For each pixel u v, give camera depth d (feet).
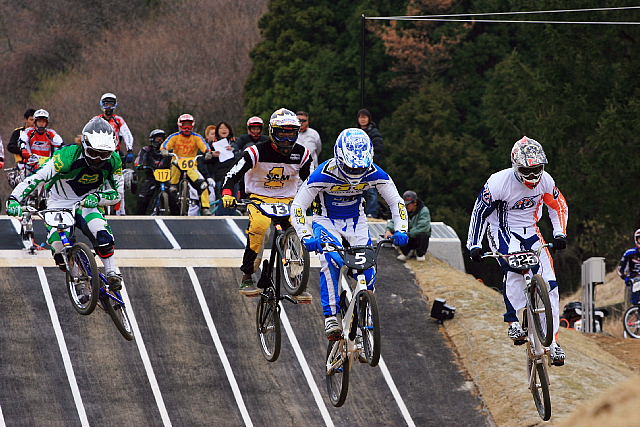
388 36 455.22
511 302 130.62
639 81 353.92
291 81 490.49
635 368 193.98
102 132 124.26
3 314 184.44
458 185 444.96
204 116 630.74
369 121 221.25
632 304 220.64
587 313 230.68
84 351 177.17
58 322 184.14
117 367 174.09
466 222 435.94
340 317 121.49
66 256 131.54
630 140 344.08
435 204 444.96
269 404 168.55
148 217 232.32
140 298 193.67
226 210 241.35
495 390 172.55
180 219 231.91
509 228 130.41
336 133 471.62
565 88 358.64
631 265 223.30
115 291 131.03
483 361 180.86
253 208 133.28
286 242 131.03
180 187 238.89
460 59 462.60
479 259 129.80
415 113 447.83
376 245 116.37
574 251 444.96
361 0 492.95
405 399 172.45
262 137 222.28
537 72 378.12
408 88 475.72
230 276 204.03
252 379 174.60
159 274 202.18
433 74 466.29
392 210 118.11
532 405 165.68
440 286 208.95
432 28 464.24
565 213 131.03
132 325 185.68
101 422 160.04
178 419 162.50
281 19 508.94
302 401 170.09
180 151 236.84
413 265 220.23
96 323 185.47
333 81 476.54
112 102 219.41
